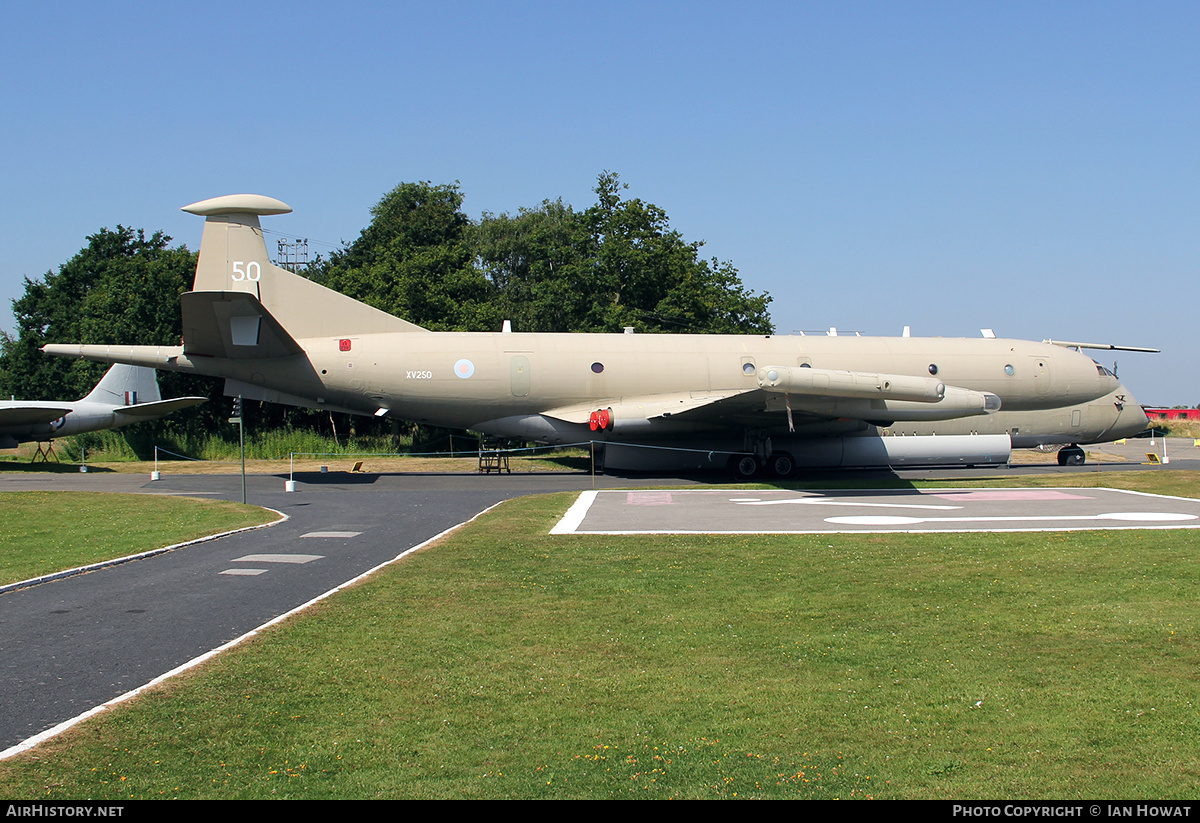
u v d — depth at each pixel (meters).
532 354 25.38
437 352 24.89
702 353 26.42
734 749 5.75
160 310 39.88
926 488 22.09
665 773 5.39
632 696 6.73
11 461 33.75
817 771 5.41
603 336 26.41
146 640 8.30
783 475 25.89
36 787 5.13
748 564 11.86
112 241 56.78
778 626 8.70
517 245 59.06
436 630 8.55
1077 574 10.93
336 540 14.36
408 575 11.18
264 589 10.56
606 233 49.00
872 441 26.80
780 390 21.25
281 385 24.39
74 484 23.97
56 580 11.09
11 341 54.59
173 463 32.56
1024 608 9.30
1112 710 6.35
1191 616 8.84
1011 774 5.35
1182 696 6.60
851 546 13.16
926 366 27.62
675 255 47.72
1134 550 12.48
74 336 46.97
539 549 13.05
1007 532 14.35
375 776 5.35
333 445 36.59
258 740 5.87
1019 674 7.17
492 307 43.94
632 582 10.74
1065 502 18.80
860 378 21.50
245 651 7.81
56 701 6.62
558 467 30.59
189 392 40.19
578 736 5.97
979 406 23.48
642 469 26.34
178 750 5.69
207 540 14.27
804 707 6.48
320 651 7.82
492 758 5.62
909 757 5.61
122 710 6.37
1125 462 31.86
